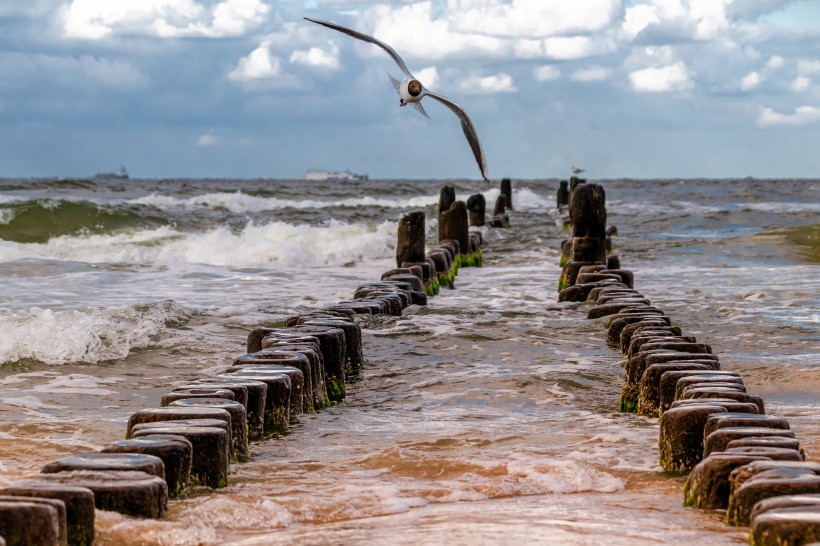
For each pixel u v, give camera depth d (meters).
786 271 46.94
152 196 96.50
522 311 33.25
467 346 27.03
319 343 21.11
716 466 11.89
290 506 12.35
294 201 100.19
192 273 44.22
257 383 17.27
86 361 24.47
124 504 10.95
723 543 10.09
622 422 18.64
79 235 60.75
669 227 80.81
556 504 12.54
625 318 27.25
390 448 16.12
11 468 14.77
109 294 36.00
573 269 38.69
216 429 13.56
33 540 9.06
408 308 32.84
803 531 8.98
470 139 13.87
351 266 50.78
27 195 100.19
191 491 13.15
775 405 19.88
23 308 31.09
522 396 21.33
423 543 10.10
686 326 30.92
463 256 52.44
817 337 28.73
